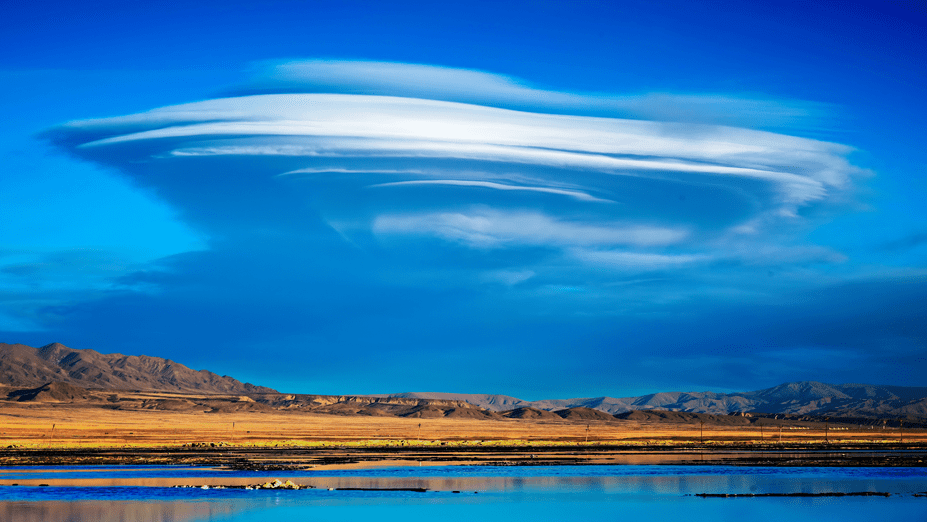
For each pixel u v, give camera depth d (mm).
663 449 148000
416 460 107062
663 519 51938
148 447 145125
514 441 184625
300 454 123062
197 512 53844
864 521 50562
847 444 172375
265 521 50500
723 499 61188
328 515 52906
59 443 154750
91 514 53031
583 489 68375
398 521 50906
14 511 54438
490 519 51938
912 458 114688
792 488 69812
